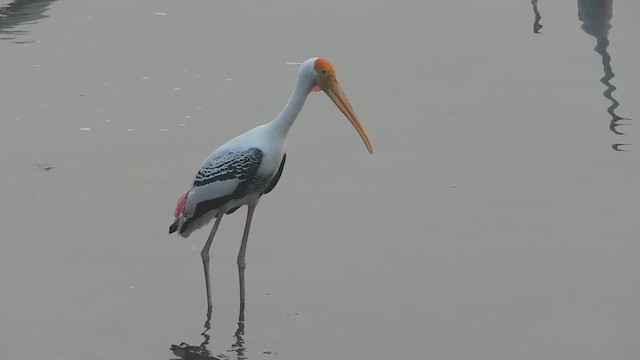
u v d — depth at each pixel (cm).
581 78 1717
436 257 1184
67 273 1140
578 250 1195
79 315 1062
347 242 1216
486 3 2072
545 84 1695
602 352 1004
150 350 1005
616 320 1058
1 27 1912
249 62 1773
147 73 1723
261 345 1020
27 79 1686
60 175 1366
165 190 1330
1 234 1214
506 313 1076
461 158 1435
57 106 1588
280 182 1363
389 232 1238
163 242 1212
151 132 1501
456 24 1956
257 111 1576
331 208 1297
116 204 1293
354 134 1511
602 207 1295
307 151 1454
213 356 998
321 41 1867
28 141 1463
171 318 1064
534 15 2005
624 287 1117
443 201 1314
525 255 1187
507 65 1773
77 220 1252
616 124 1541
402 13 2012
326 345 1020
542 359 995
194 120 1543
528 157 1440
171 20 1967
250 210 1092
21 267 1147
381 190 1344
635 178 1373
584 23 1959
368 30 1923
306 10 2027
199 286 1127
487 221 1264
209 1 2073
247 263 1172
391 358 998
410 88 1677
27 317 1054
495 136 1505
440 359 997
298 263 1172
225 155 1058
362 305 1091
